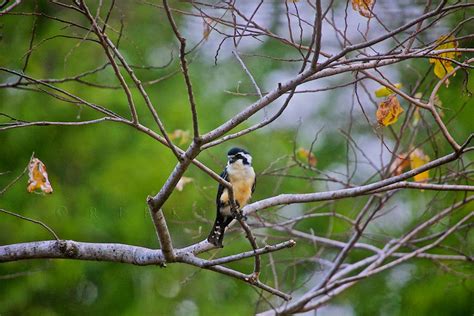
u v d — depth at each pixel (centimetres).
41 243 820
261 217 1193
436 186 839
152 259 812
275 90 766
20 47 1451
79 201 1448
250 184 1033
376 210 1121
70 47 1479
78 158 1482
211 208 1429
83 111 1474
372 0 834
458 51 823
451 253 1471
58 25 1479
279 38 838
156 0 1426
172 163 1478
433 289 1504
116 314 1506
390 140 1466
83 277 1506
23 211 1423
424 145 1384
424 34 1176
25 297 1438
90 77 1481
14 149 1459
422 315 1505
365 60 790
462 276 1305
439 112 1148
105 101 1476
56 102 1464
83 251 827
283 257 1495
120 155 1480
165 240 785
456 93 1488
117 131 1493
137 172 1453
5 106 1452
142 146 1490
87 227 1431
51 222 1420
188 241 1410
